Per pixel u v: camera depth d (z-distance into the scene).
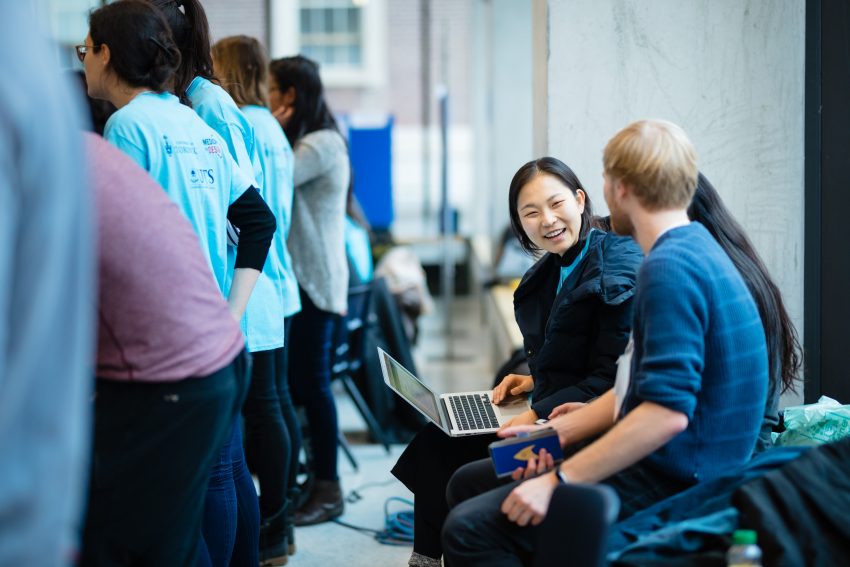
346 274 3.79
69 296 1.32
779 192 3.38
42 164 1.28
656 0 3.40
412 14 11.39
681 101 3.42
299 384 3.72
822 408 2.63
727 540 1.86
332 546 3.48
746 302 2.04
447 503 2.52
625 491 2.07
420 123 11.42
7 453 1.25
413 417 4.93
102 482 1.89
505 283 6.96
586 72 3.44
